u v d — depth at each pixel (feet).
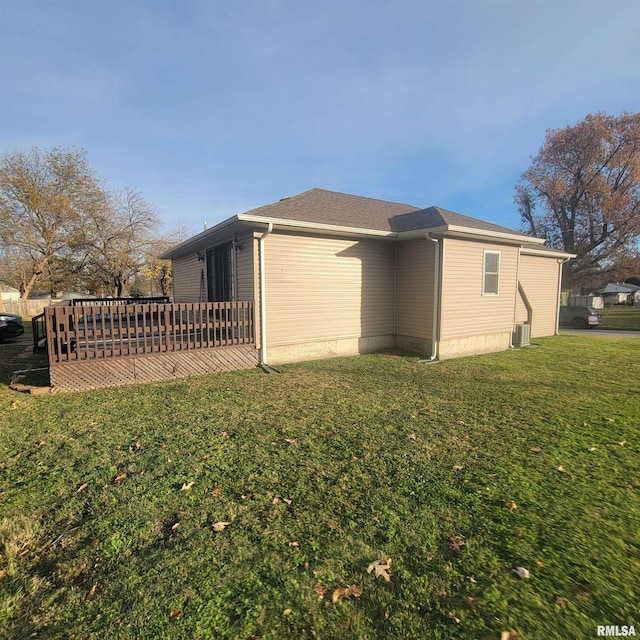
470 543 7.22
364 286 29.45
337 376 21.98
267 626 5.41
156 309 21.43
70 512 8.38
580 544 7.14
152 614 5.64
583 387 19.49
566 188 88.22
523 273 40.37
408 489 9.23
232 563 6.70
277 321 25.58
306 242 26.40
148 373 20.98
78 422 14.23
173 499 8.84
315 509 8.38
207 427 13.60
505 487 9.32
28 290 81.35
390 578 6.32
